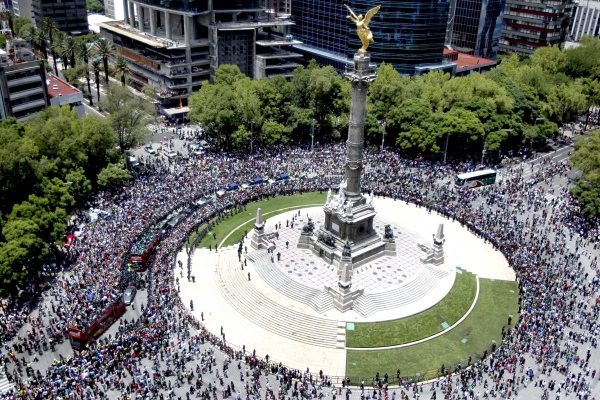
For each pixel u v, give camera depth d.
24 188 110.00
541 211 131.75
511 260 110.56
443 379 80.25
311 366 83.31
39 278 98.19
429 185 144.00
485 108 157.62
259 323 92.62
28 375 76.94
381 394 77.44
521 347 84.25
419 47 199.50
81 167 126.00
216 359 82.94
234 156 154.50
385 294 97.31
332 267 105.19
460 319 94.25
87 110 188.88
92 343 83.25
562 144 178.88
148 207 122.69
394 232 119.94
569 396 75.69
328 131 169.25
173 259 107.88
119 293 92.50
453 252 115.00
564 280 102.44
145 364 79.94
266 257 107.88
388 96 167.88
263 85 163.50
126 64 185.50
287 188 140.62
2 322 87.38
